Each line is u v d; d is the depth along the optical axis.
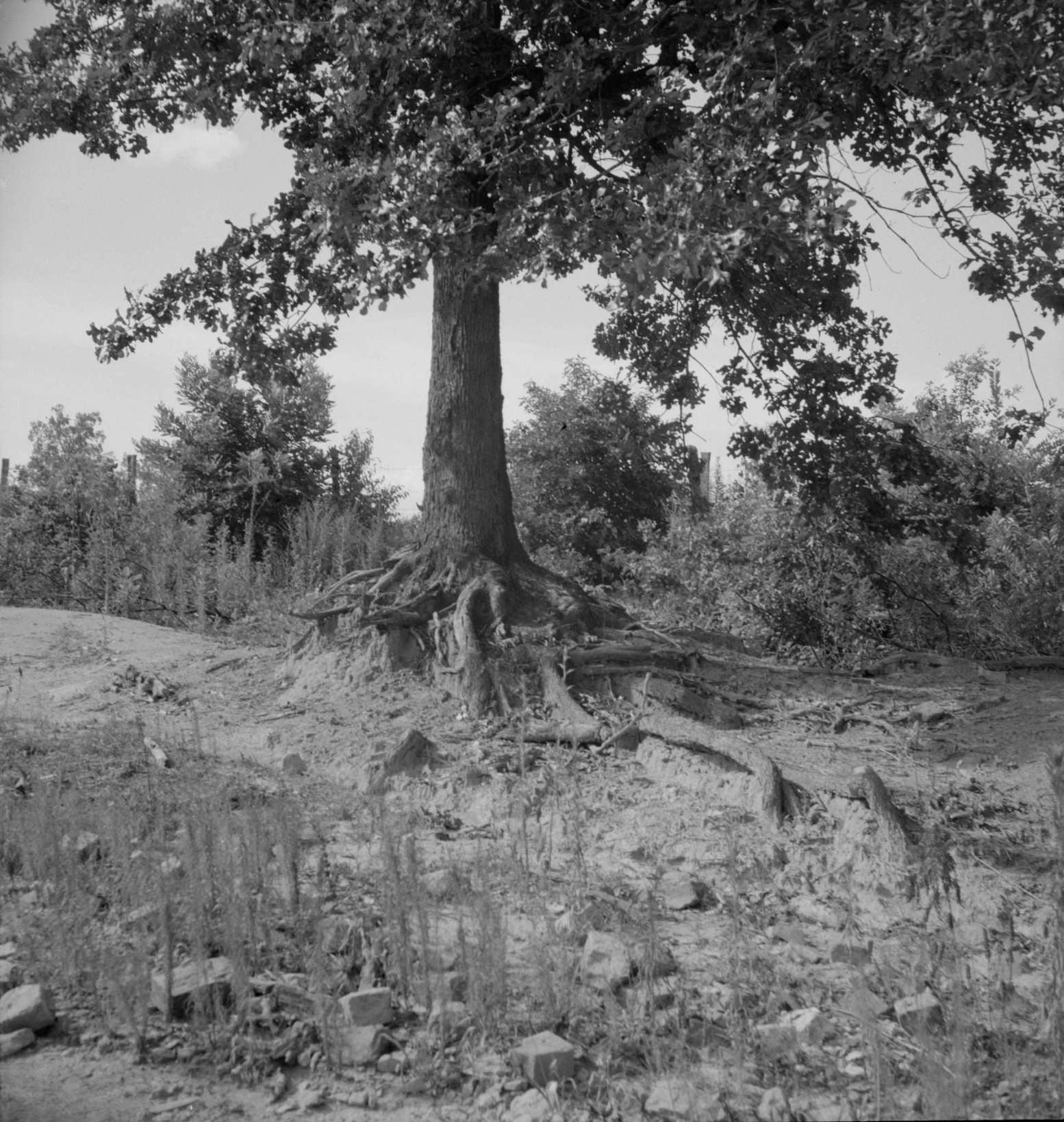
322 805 6.91
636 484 21.20
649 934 4.64
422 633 9.37
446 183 7.81
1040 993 4.53
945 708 9.26
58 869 5.28
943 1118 3.55
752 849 6.36
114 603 15.24
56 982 4.51
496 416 9.88
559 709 8.54
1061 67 7.20
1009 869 6.02
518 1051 3.95
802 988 4.58
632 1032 4.17
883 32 7.23
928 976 4.57
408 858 5.02
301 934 4.77
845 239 10.41
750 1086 3.84
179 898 4.84
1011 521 13.52
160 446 19.83
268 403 20.16
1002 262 8.80
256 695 9.63
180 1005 4.30
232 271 10.12
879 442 11.59
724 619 13.45
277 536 19.73
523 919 5.14
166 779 7.03
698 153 7.18
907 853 6.03
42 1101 3.74
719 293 11.12
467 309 9.74
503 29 8.99
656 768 7.67
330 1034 4.09
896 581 13.23
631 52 8.41
